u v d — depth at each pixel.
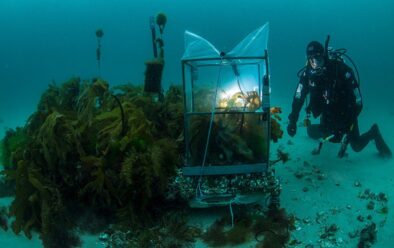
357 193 4.70
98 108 5.04
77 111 5.00
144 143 3.90
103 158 3.80
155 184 3.83
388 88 14.61
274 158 6.10
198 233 3.77
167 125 4.70
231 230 3.71
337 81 5.18
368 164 5.70
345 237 3.70
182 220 3.90
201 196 3.82
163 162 3.84
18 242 3.78
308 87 5.46
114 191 3.79
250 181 3.85
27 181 3.90
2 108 12.47
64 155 3.85
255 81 3.84
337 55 5.25
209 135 3.68
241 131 3.99
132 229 3.73
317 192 4.77
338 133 5.59
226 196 3.86
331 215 4.16
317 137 6.51
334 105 5.36
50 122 3.95
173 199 3.96
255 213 4.05
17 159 4.39
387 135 7.38
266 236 3.60
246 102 3.85
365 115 9.46
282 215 3.99
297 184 5.04
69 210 3.90
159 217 3.97
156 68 4.40
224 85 3.88
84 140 4.11
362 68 25.92
